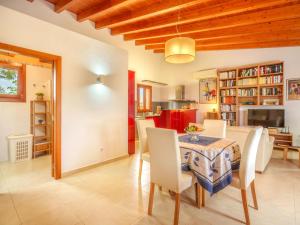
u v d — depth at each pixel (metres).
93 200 2.39
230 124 5.80
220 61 6.13
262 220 1.97
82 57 3.43
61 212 2.12
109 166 3.73
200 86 6.64
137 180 3.04
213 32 3.90
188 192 2.62
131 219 1.99
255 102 5.43
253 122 5.30
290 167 3.64
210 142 2.42
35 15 3.29
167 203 2.32
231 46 4.91
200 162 1.98
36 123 4.50
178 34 3.91
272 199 2.42
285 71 4.96
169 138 1.86
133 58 6.01
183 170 2.12
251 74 5.37
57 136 3.05
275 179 3.06
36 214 2.07
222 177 2.00
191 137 2.73
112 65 4.03
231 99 5.81
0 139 3.95
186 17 3.26
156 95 7.29
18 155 3.97
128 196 2.50
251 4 2.71
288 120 4.93
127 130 4.44
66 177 3.14
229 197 2.47
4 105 4.03
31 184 2.86
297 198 2.45
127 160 4.16
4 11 2.47
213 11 3.01
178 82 7.13
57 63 3.02
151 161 2.09
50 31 2.95
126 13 3.48
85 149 3.50
